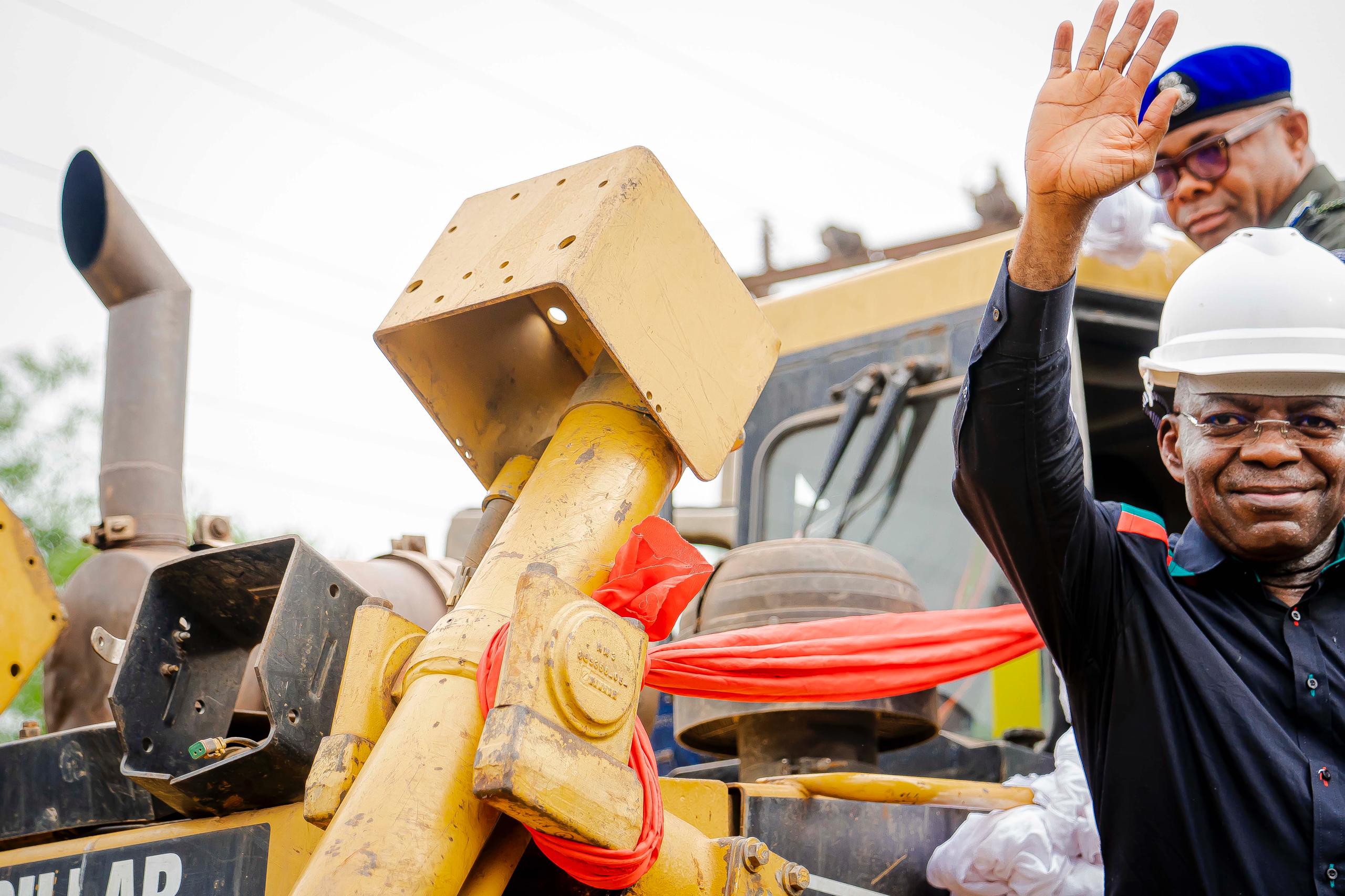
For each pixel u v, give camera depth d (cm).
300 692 172
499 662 137
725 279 171
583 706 129
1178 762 176
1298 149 299
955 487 190
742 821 188
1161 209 311
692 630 239
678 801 181
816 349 339
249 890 174
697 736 254
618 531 156
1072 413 182
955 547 289
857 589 228
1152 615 186
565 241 156
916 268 327
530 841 153
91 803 199
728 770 279
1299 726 175
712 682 194
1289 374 174
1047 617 189
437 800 132
